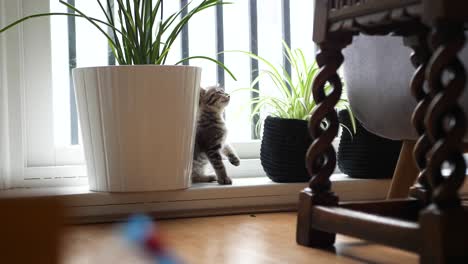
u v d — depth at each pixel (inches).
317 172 47.9
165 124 63.1
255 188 69.3
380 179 75.0
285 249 46.3
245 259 42.3
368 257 43.0
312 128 47.8
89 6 77.8
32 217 12.8
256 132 85.4
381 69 58.5
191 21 83.0
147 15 66.9
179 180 65.2
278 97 80.3
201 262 41.2
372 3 39.0
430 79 32.9
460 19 31.7
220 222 62.4
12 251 12.6
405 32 46.2
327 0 45.0
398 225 35.8
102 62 78.9
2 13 68.7
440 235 32.0
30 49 72.6
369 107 61.3
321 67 47.1
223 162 78.4
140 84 61.9
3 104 69.0
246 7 85.9
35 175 71.8
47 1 73.0
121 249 27.4
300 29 88.0
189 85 64.2
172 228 58.6
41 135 73.6
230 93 77.2
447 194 32.7
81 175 73.8
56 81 76.9
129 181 63.3
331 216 44.0
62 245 12.9
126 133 62.5
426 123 33.4
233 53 85.4
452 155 32.8
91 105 63.2
